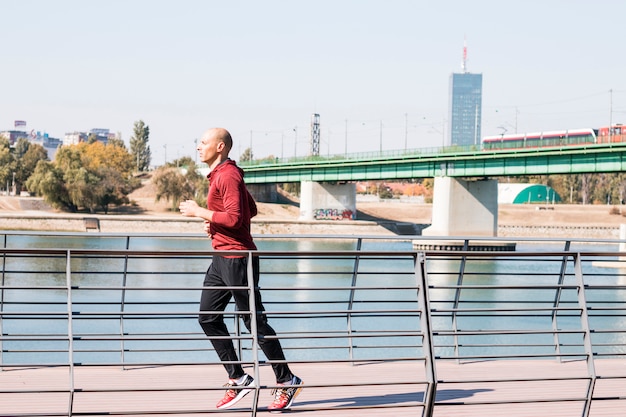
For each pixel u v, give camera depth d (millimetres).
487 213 79750
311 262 54469
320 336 5355
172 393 6621
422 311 5395
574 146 63312
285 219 107188
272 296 28016
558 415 6199
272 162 104312
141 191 138625
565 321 28406
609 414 6277
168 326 25609
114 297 27625
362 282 33219
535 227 110438
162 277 35594
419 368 8070
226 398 6125
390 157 83812
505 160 71438
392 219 121312
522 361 8711
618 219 121375
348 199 103000
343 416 5934
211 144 6094
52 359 20328
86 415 4934
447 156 76875
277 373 6062
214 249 6070
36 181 121062
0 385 6777
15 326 26344
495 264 58219
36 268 41625
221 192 5996
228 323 13086
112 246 67500
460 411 6258
